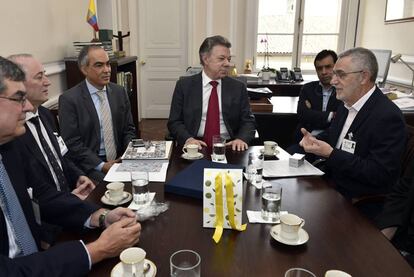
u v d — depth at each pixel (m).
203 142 2.15
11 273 0.86
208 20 5.37
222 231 1.09
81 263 0.92
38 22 2.39
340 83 1.78
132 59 3.95
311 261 0.94
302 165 1.68
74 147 2.20
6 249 1.08
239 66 5.61
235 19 5.37
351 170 1.64
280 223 1.09
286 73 4.85
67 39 2.96
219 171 1.13
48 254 0.92
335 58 2.82
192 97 2.37
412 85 3.69
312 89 2.96
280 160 1.76
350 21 5.36
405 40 4.09
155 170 1.59
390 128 1.66
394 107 1.71
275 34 5.57
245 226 1.12
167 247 1.00
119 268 0.91
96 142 2.34
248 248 1.00
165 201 1.29
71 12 3.05
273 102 3.46
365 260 0.95
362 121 1.74
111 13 4.14
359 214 1.22
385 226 1.48
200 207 1.25
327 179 1.79
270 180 1.51
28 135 1.52
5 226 1.08
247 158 1.80
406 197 1.51
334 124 2.01
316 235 1.08
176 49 5.57
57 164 1.67
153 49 5.57
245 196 1.35
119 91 2.51
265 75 4.80
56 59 2.72
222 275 0.89
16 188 1.15
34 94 1.61
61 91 2.85
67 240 1.10
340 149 1.81
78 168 2.06
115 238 0.97
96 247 0.95
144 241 1.03
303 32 5.55
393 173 1.65
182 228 1.11
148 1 5.39
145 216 1.17
